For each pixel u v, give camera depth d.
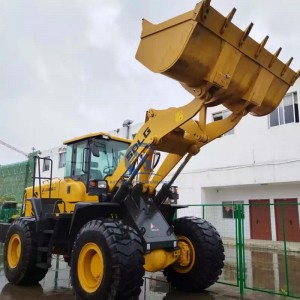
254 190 17.81
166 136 5.10
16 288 6.21
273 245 14.60
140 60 4.52
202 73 4.25
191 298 5.57
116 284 4.43
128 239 4.66
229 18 4.15
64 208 6.35
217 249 5.86
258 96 4.71
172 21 4.22
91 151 5.96
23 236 6.35
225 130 5.09
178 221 6.29
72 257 5.06
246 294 5.90
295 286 6.78
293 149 15.59
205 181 18.55
